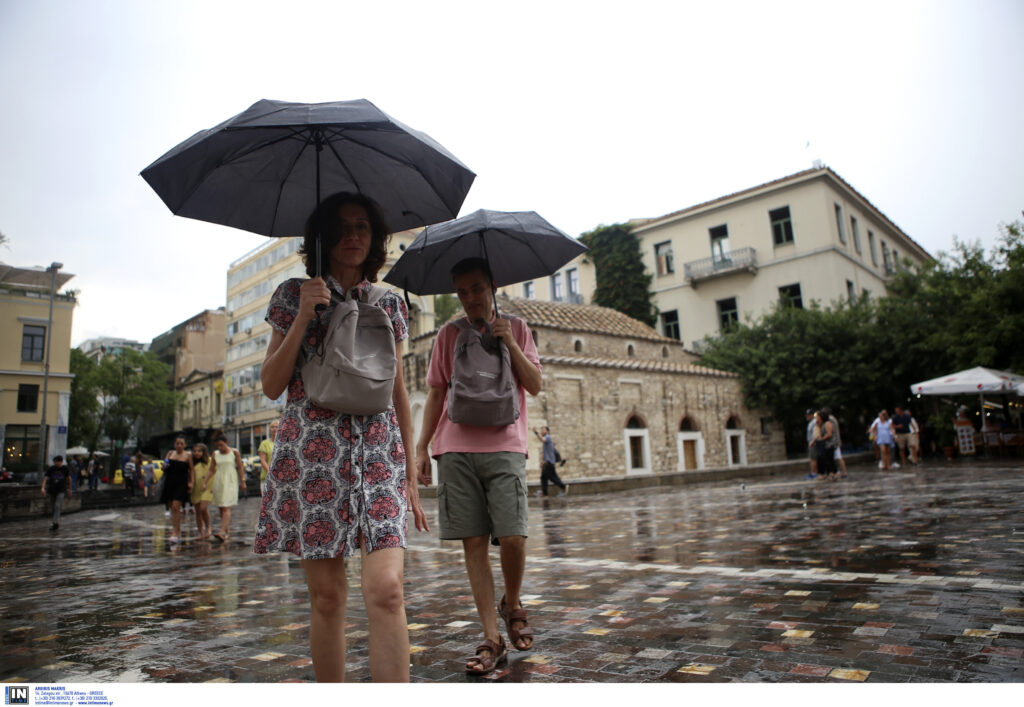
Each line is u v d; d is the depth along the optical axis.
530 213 3.90
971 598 3.75
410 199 3.02
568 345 24.69
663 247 38.19
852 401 28.88
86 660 3.39
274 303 2.39
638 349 27.72
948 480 12.76
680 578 4.87
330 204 2.45
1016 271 22.41
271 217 2.99
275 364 2.23
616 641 3.30
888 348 28.64
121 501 26.88
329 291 2.29
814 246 32.62
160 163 2.39
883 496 10.41
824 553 5.56
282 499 2.25
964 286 26.98
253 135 2.55
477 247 3.99
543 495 17.55
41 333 37.34
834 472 16.56
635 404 23.34
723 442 26.53
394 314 2.51
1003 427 23.11
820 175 32.47
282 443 2.29
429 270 3.96
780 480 18.44
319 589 2.28
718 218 35.97
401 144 2.69
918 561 4.95
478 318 3.43
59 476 14.50
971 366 24.09
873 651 2.93
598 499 15.30
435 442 3.40
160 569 6.97
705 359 30.61
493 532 3.19
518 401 3.40
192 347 62.03
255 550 2.26
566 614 3.94
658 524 8.78
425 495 19.23
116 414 49.38
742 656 2.96
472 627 3.76
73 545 10.34
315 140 2.56
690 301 36.59
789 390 27.77
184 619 4.34
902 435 20.12
